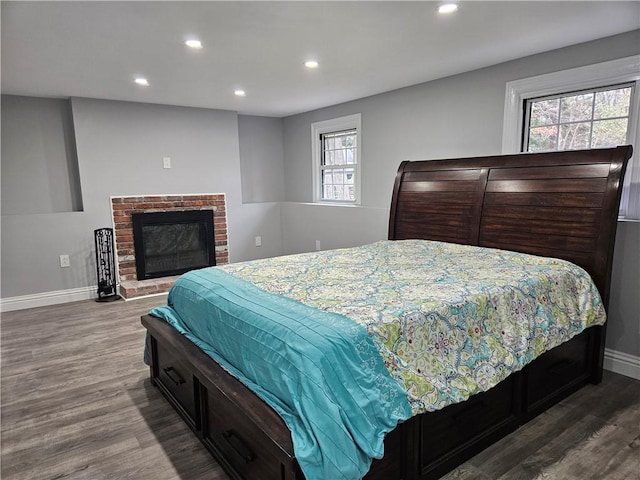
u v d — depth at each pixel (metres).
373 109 4.59
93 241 4.62
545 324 2.16
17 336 3.53
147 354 2.73
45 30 2.43
